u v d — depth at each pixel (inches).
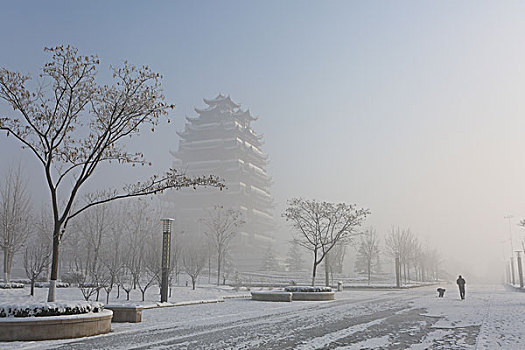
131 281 1648.6
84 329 510.6
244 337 504.7
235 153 4690.0
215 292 1416.1
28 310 489.7
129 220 2265.0
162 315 784.3
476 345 439.8
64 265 2332.7
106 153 663.8
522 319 697.6
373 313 823.1
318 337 502.9
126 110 665.6
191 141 4891.7
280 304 1077.1
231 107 5191.9
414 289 2208.4
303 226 1713.8
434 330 564.4
